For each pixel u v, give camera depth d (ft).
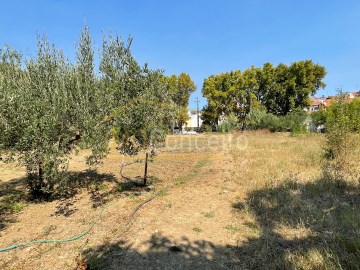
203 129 150.92
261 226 16.62
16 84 19.07
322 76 142.51
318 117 93.81
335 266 11.51
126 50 21.71
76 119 19.48
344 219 16.39
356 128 35.12
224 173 31.60
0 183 28.30
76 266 12.62
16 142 17.74
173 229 16.53
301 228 15.94
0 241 15.37
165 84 23.61
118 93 20.85
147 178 29.32
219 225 17.17
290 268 11.94
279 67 147.95
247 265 12.73
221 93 148.77
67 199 22.71
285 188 23.25
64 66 20.76
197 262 13.05
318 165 31.30
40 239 15.51
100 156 19.34
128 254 13.66
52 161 17.95
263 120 111.55
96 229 16.71
